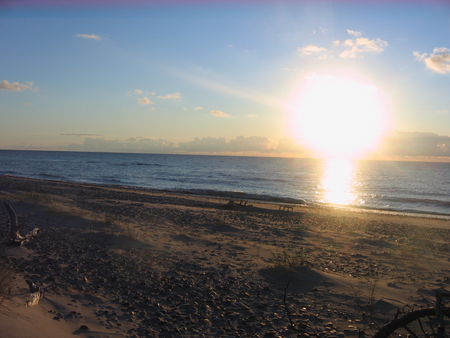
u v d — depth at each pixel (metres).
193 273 7.28
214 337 4.24
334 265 8.30
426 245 11.98
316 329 4.48
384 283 6.55
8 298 4.58
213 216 17.38
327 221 18.47
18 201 16.89
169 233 11.85
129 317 4.75
